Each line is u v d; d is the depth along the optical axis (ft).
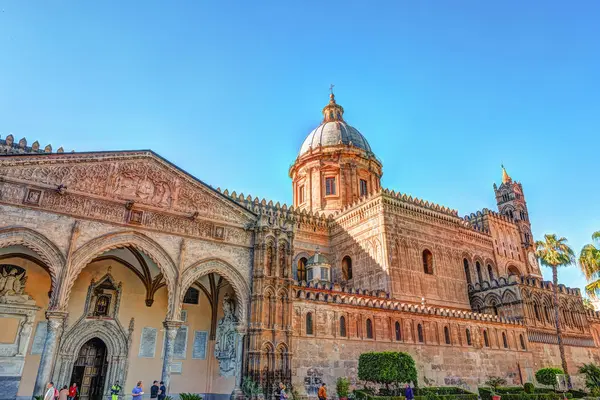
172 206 107.76
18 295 103.81
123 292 118.01
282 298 112.78
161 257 102.27
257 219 118.73
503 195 245.04
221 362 117.08
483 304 178.70
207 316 128.26
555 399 122.83
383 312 130.41
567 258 175.01
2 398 95.91
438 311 142.41
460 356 140.67
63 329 106.01
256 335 105.09
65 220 93.09
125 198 101.91
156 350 118.01
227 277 110.22
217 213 114.42
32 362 101.81
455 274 176.14
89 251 93.61
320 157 221.46
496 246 205.87
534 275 219.20
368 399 99.14
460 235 189.37
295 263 177.58
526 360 158.40
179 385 117.29
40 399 80.02
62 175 95.61
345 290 138.92
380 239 162.30
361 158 222.89
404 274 158.71
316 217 190.19
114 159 103.30
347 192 212.84
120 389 101.19
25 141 122.93
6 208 87.20
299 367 108.88
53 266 88.79
